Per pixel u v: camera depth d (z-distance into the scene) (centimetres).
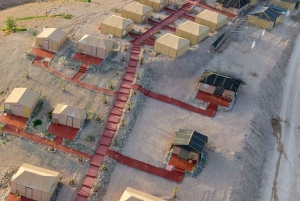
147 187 4794
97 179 4778
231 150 5350
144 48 6894
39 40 6569
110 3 8562
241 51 7406
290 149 5828
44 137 5159
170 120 5741
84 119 5441
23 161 4850
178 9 8519
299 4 9631
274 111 6456
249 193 4994
